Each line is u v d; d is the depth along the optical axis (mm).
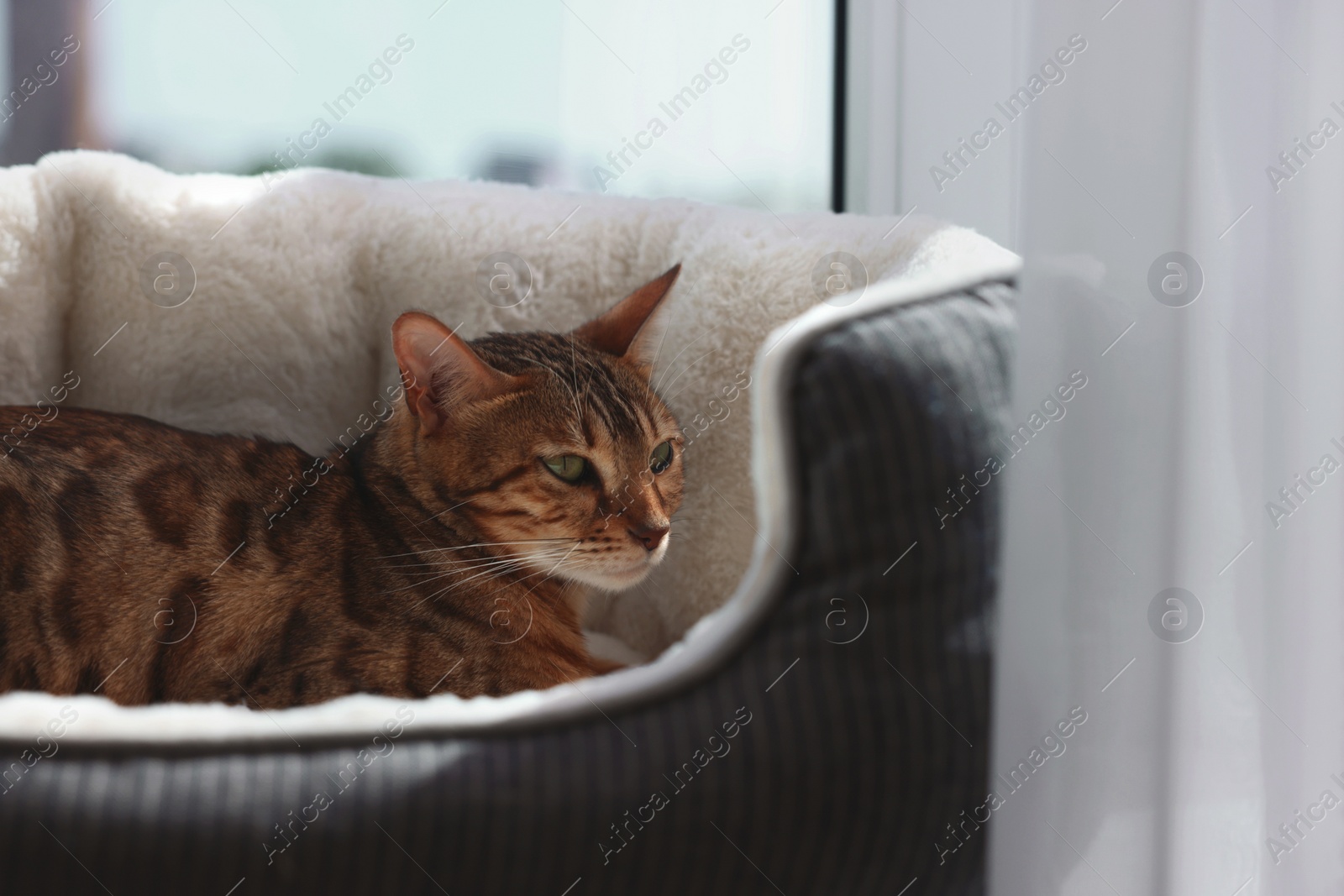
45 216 1428
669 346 1531
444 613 1201
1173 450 938
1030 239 977
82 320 1478
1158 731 949
